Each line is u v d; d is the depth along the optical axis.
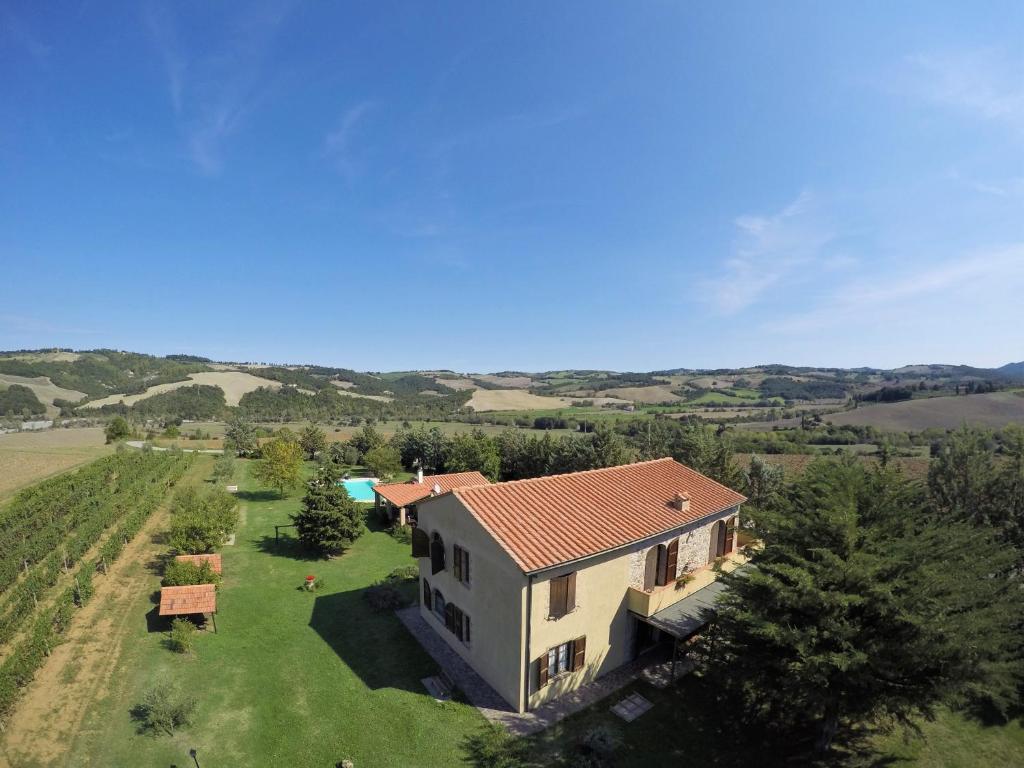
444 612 22.97
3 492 48.53
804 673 13.58
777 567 14.51
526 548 18.09
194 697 18.61
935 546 15.16
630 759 16.02
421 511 24.56
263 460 54.97
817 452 66.75
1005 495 25.42
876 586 13.47
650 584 22.08
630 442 59.78
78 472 48.75
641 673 20.67
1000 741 16.80
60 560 28.77
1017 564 18.62
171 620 24.19
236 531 39.19
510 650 18.20
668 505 23.55
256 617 25.12
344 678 20.14
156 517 40.66
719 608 18.78
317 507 34.06
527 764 15.79
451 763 15.91
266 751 16.23
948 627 12.55
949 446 30.06
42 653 19.70
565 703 18.70
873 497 16.50
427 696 19.02
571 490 23.17
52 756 15.50
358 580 30.25
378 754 16.22
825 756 16.16
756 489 42.09
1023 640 13.99
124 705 18.02
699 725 17.64
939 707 15.79
